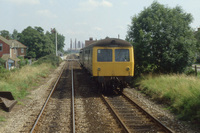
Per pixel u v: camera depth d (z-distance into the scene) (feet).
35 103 31.55
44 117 24.48
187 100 26.94
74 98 34.86
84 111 27.12
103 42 37.86
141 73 50.42
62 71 81.66
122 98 35.09
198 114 23.11
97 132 20.22
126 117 24.75
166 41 47.83
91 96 36.63
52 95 37.29
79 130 20.65
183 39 46.83
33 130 19.95
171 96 30.68
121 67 37.86
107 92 40.75
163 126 20.90
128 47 38.29
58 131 20.40
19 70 58.80
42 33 194.18
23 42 189.78
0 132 20.12
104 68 37.60
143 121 23.32
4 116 24.82
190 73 50.24
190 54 46.96
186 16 51.55
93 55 37.78
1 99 27.55
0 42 131.64
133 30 53.83
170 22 48.06
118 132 20.24
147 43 48.19
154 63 50.01
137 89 42.88
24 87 41.81
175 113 26.32
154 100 33.27
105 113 26.21
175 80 37.93
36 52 189.57
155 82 40.29
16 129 20.86
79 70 87.25
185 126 21.90
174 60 46.32
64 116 24.99
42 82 53.42
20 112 26.81
